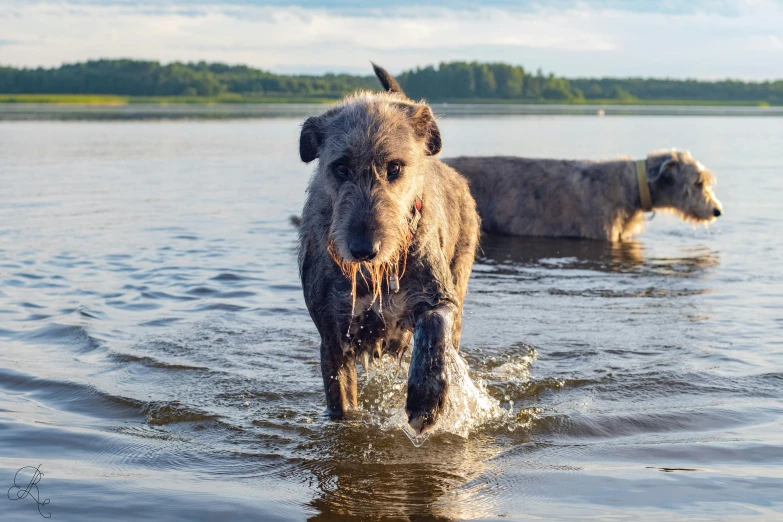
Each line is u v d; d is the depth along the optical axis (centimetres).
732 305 777
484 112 6688
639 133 3425
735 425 488
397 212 459
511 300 813
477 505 387
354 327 506
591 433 484
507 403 537
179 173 1884
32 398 536
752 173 1945
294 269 932
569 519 365
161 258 980
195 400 537
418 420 456
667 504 379
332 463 444
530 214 1241
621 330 698
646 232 1273
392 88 645
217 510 381
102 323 705
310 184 538
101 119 4703
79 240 1077
